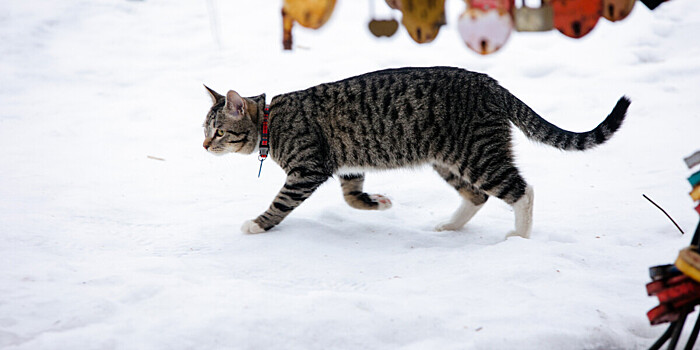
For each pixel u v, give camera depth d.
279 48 12.79
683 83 10.05
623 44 11.91
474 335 3.42
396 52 12.30
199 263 4.65
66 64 12.07
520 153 8.12
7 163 7.64
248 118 5.64
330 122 5.52
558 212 6.09
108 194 6.70
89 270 4.48
